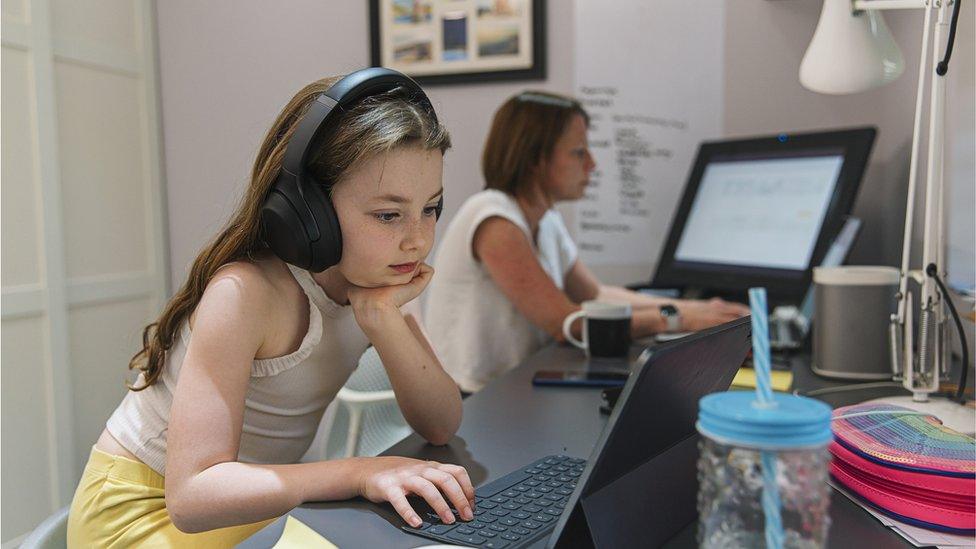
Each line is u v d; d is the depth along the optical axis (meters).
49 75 2.07
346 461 0.78
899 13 1.76
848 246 1.68
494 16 2.18
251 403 0.96
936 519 0.63
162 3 2.40
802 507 0.41
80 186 2.21
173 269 2.49
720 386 0.72
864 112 2.02
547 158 1.77
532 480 0.79
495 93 2.21
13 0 1.97
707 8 2.10
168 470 0.78
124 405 1.05
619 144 2.17
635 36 2.13
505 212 1.72
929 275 1.00
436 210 0.93
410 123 0.83
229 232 0.93
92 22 2.22
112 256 2.33
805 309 1.65
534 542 0.64
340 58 2.29
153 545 0.89
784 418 0.40
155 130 2.43
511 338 1.77
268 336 0.90
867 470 0.68
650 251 2.19
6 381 1.98
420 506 0.72
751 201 1.92
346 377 1.08
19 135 2.00
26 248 2.03
